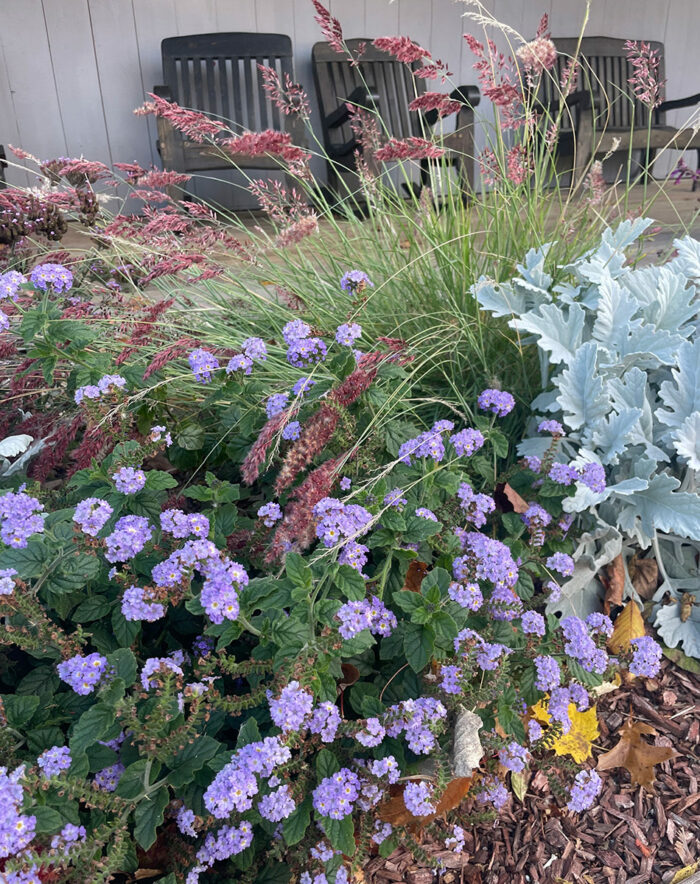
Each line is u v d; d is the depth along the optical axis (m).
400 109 5.35
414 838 1.24
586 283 2.03
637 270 2.02
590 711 1.48
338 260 2.42
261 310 2.21
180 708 1.08
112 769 1.12
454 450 1.63
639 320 1.81
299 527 1.20
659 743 1.49
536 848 1.31
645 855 1.31
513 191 2.22
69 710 1.22
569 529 1.71
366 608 1.20
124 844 1.01
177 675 1.10
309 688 1.08
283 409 1.48
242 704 1.14
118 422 1.58
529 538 1.66
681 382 1.73
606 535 1.66
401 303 2.33
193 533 1.29
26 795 0.93
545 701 1.44
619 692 1.58
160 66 5.03
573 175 2.57
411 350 1.90
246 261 2.32
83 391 1.50
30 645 1.13
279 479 1.29
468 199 2.46
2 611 1.12
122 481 1.30
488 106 5.77
